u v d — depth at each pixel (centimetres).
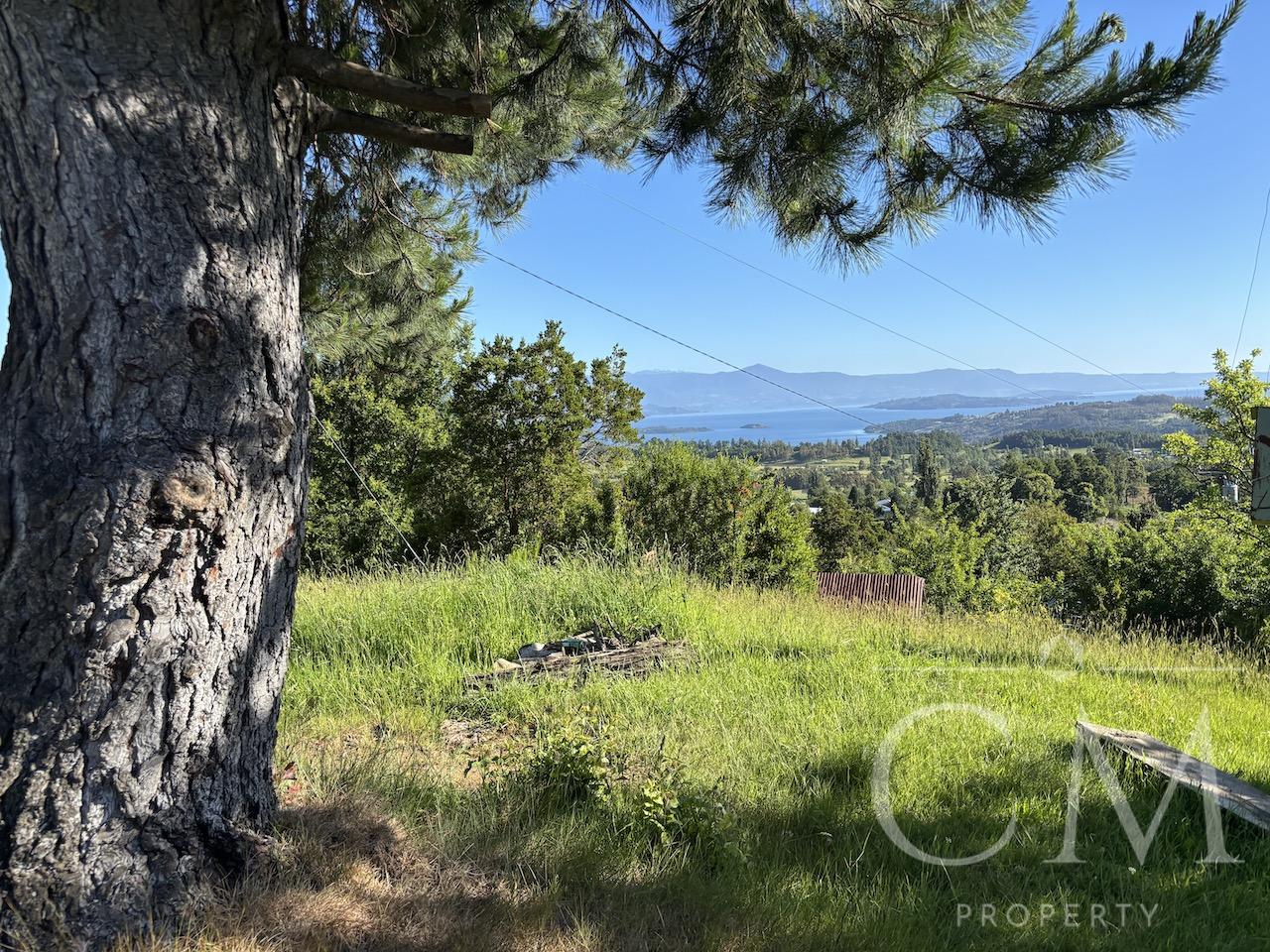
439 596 768
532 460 1934
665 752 429
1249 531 1658
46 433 220
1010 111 370
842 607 1023
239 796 259
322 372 2300
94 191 223
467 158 634
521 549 1050
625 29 436
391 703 534
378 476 2269
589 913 274
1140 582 1584
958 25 327
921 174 395
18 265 225
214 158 241
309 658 621
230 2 244
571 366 1944
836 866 329
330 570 2052
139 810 228
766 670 629
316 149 521
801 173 400
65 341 222
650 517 1809
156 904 229
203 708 241
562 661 643
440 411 2517
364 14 461
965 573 2766
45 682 214
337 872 265
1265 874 321
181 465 230
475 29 426
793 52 387
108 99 224
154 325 228
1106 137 354
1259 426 638
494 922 257
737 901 289
